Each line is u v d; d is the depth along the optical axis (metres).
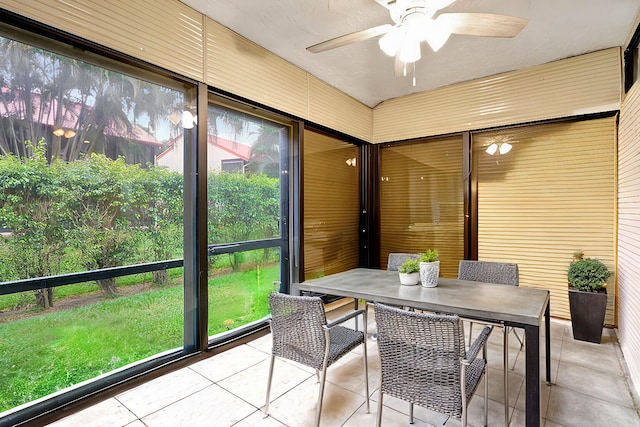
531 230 3.59
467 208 3.94
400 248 4.52
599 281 2.85
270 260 3.38
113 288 2.15
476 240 3.92
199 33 2.54
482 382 2.22
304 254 3.67
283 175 3.54
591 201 3.26
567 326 3.25
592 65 3.12
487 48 3.06
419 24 1.79
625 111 2.73
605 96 3.06
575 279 2.94
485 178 3.86
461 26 1.88
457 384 1.35
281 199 3.52
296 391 2.13
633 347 2.28
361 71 3.59
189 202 2.59
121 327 2.19
